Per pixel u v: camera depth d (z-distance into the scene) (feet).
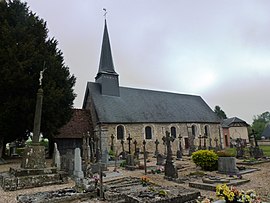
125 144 76.64
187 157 66.39
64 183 29.01
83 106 89.61
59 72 56.39
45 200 20.26
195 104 111.34
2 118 45.62
